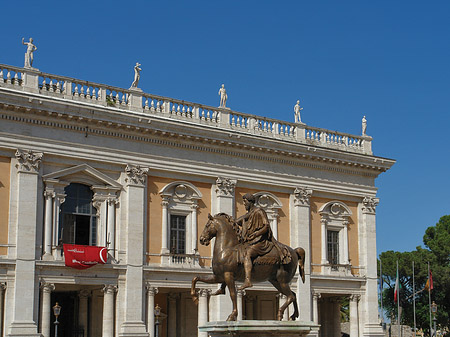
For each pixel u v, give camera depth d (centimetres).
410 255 8400
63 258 4041
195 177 4659
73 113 4116
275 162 5022
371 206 5509
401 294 8394
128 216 4312
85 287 4316
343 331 7319
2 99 3888
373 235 5478
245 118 4966
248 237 1941
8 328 3812
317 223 5225
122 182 4366
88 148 4225
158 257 4428
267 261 1925
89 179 4256
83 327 4394
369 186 5522
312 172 5212
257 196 4938
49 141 4091
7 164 3975
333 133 5409
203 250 4631
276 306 5103
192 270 4500
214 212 4712
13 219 3934
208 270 4584
